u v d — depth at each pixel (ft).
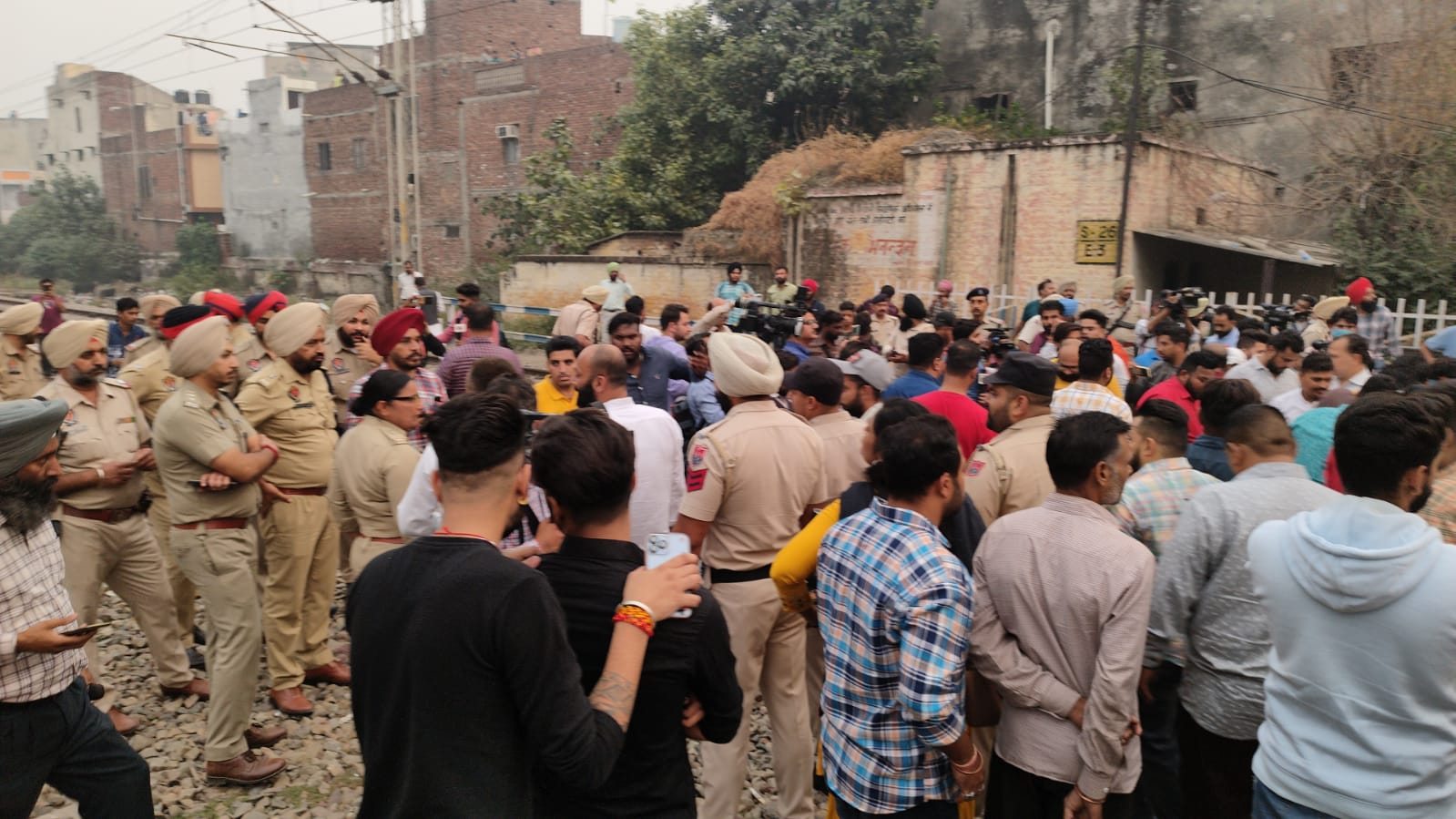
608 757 6.29
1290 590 7.53
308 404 15.98
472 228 97.71
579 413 7.33
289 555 15.64
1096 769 8.42
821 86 65.72
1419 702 6.92
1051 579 8.73
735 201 60.49
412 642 6.17
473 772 6.09
